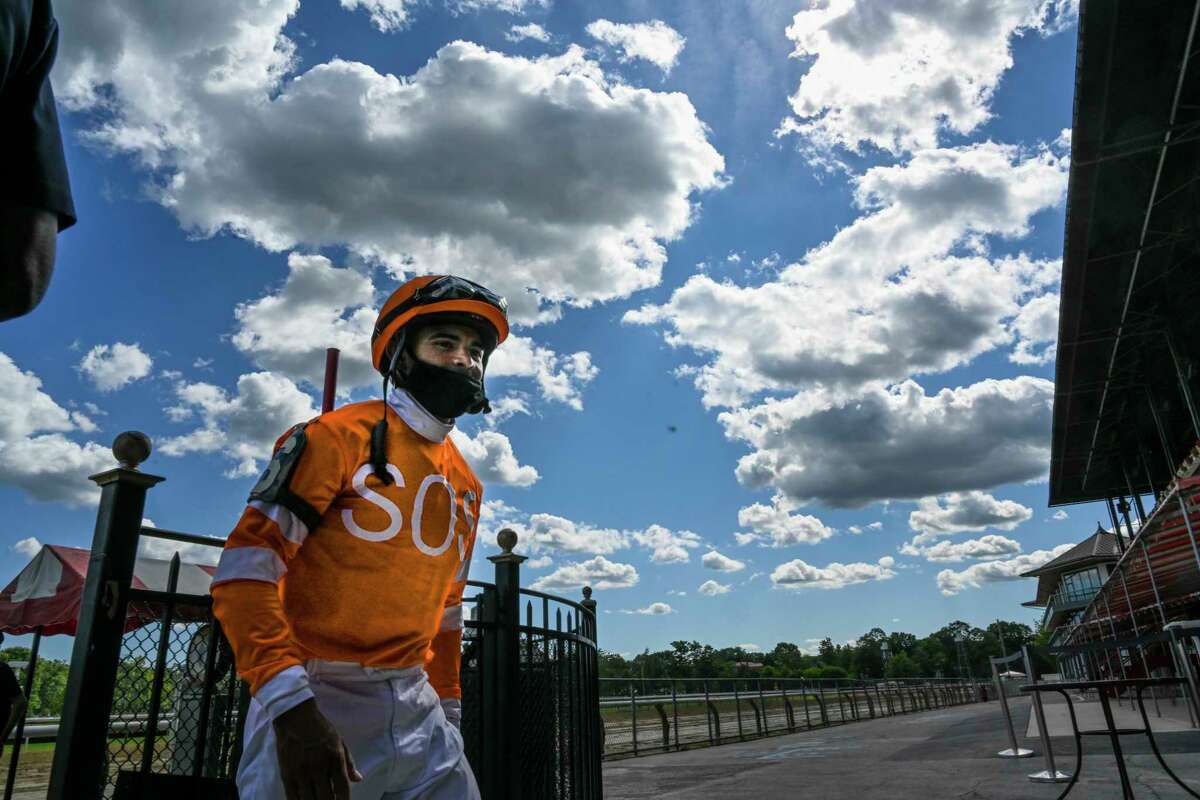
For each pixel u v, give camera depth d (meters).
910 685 33.91
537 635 3.98
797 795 6.55
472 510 2.00
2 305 0.85
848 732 17.38
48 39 0.88
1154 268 15.18
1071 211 13.57
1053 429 23.25
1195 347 16.41
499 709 3.56
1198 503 9.83
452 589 2.01
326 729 1.32
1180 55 10.56
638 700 13.59
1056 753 8.30
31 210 0.85
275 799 1.43
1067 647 6.45
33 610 6.39
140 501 2.29
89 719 2.06
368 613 1.56
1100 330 17.39
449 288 1.83
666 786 7.86
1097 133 11.81
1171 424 22.83
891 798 6.01
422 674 1.76
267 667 1.33
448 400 1.80
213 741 2.67
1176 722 11.27
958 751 9.65
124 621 2.19
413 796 1.66
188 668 2.77
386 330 1.85
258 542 1.42
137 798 1.88
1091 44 10.46
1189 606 20.52
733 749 13.45
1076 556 51.00
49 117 0.89
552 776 3.92
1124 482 27.97
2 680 2.98
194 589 5.19
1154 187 12.88
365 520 1.59
